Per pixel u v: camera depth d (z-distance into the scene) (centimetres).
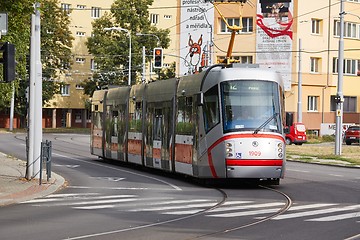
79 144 6994
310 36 8419
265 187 2864
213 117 2789
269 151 2714
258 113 2759
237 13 8319
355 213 1983
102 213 2028
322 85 8631
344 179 3312
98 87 9225
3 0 2623
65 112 12050
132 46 9250
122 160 4031
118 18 9388
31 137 3056
